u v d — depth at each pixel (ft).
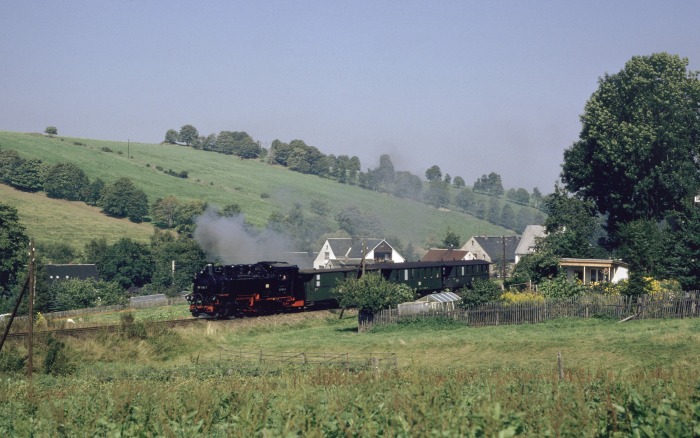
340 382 79.61
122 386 79.56
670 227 195.11
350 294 160.97
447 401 55.47
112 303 267.18
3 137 643.45
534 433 41.68
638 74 226.17
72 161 609.83
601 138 222.89
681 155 219.82
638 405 43.45
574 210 236.63
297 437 41.37
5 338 114.42
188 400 58.70
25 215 471.21
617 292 155.84
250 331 160.35
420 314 158.10
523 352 115.24
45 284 250.98
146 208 518.37
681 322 124.77
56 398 74.38
